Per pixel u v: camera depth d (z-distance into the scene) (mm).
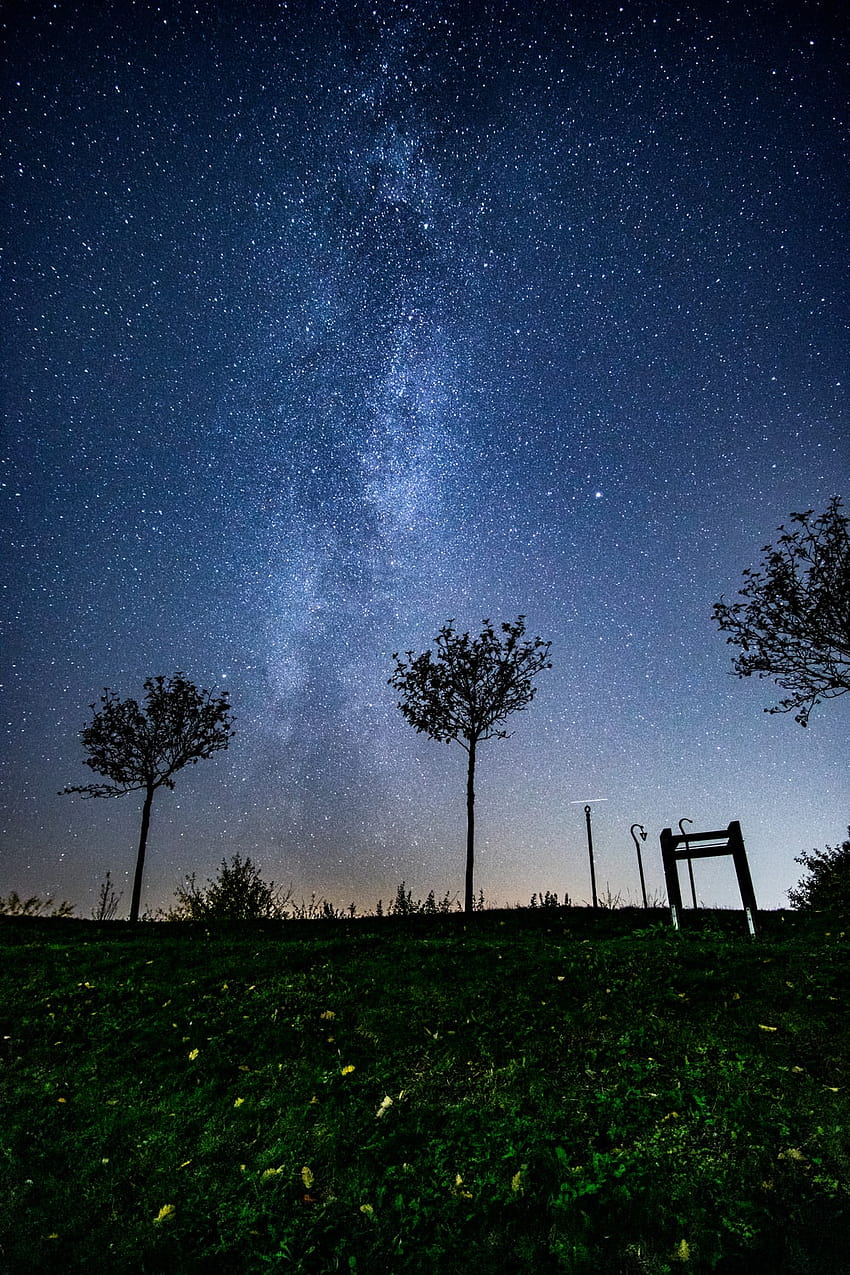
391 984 9156
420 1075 6801
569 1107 5992
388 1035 7656
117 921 17734
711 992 8047
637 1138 5500
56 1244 5000
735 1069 6328
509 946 10758
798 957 8922
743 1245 4449
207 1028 8188
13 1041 8242
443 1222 4926
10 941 14727
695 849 11734
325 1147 5812
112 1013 8883
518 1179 5164
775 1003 7625
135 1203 5379
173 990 9547
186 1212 5230
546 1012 7883
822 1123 5445
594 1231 4676
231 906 21094
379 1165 5566
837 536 13758
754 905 11047
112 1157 5922
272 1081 6930
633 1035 7160
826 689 13797
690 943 10141
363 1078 6828
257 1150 5902
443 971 9570
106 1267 4777
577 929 14023
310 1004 8609
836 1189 4770
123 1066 7500
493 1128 5805
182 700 21453
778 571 14164
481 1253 4641
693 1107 5820
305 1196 5305
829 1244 4398
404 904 19766
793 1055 6531
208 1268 4734
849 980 7984
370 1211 5062
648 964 9094
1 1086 7191
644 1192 4918
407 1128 5945
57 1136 6246
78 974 10648
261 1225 5082
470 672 20109
